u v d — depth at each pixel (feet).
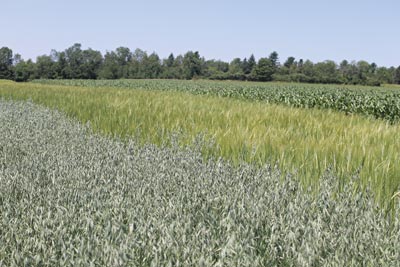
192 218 9.00
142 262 6.91
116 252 6.56
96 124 28.48
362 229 8.66
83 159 14.97
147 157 15.75
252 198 10.55
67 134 23.20
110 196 10.59
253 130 20.48
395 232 8.80
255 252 7.35
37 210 8.95
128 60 597.52
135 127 25.48
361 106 66.39
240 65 517.55
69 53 534.78
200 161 16.40
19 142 19.47
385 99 68.49
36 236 7.73
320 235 8.15
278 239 8.02
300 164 15.20
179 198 10.34
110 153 16.52
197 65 488.85
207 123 25.63
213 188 11.51
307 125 23.59
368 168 13.47
